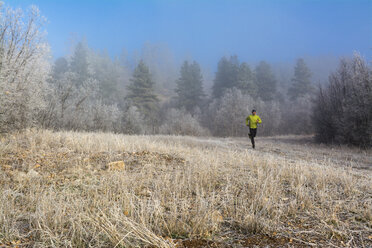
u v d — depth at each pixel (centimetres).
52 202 328
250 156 744
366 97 1412
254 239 267
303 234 277
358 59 1558
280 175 524
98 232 265
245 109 3725
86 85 2228
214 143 1390
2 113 886
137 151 752
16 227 279
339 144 1593
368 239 264
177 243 253
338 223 302
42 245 238
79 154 675
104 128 2264
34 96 1045
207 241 260
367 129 1368
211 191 423
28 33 992
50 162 580
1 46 912
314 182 470
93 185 414
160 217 308
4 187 396
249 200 366
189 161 656
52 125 1414
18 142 782
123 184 424
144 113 4916
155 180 466
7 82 882
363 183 473
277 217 311
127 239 255
